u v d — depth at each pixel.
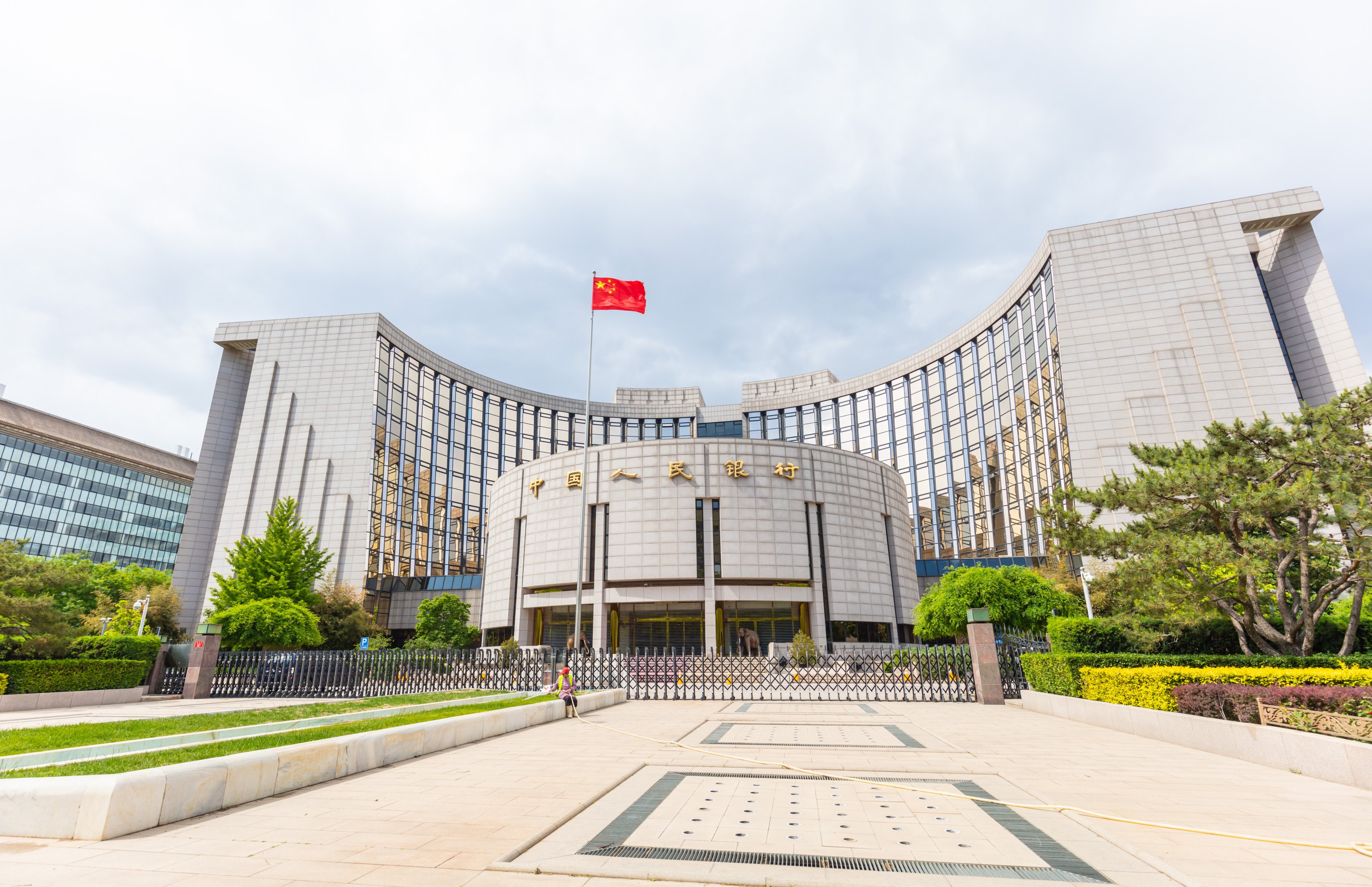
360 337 69.50
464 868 6.14
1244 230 55.44
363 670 28.88
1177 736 13.84
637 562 47.88
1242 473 19.02
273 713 18.30
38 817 7.18
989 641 24.06
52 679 24.86
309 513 64.50
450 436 78.62
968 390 72.38
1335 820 7.83
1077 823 7.72
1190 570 20.02
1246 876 5.95
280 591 45.78
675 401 90.12
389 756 11.80
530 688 28.56
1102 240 56.88
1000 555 65.88
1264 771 10.91
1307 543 18.23
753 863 6.31
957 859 6.40
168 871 6.03
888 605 51.91
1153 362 53.22
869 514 53.03
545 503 52.31
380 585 66.38
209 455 69.56
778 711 21.44
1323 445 18.03
